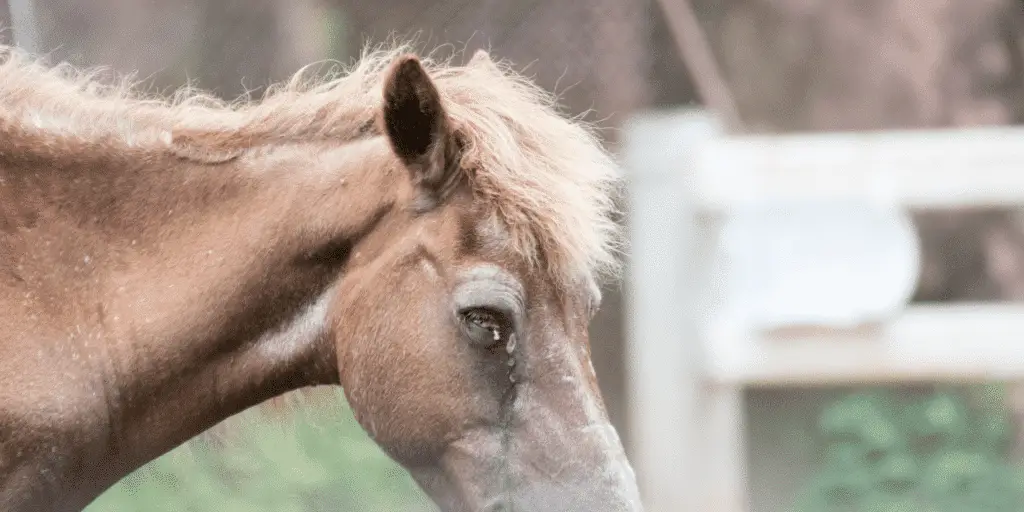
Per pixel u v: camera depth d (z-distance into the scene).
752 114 18.23
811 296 10.79
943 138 10.95
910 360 10.82
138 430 5.93
